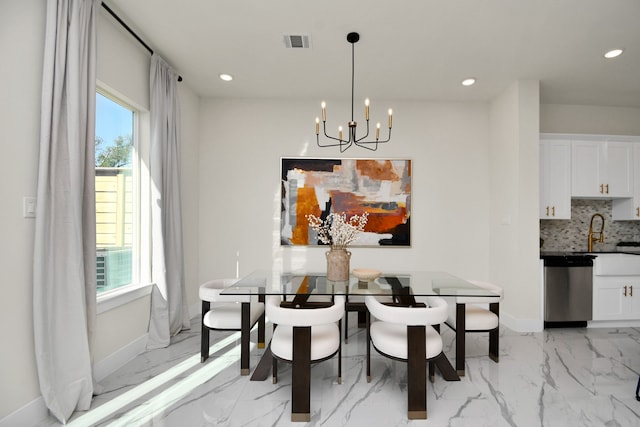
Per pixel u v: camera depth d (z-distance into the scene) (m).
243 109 3.89
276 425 1.76
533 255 3.31
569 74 3.22
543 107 3.99
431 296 2.22
